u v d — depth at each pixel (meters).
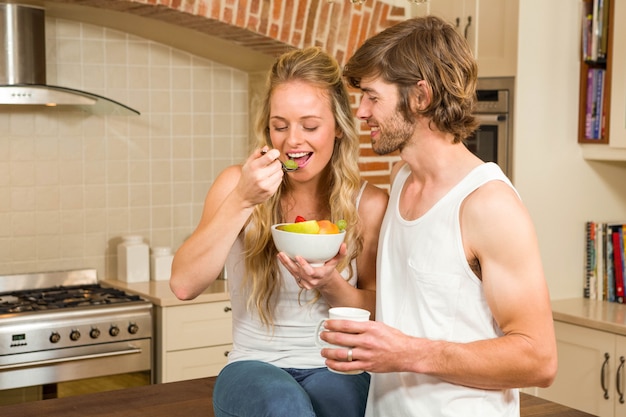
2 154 4.25
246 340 2.07
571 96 4.00
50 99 3.98
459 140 1.78
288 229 1.82
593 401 3.66
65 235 4.42
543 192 3.98
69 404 2.20
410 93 1.75
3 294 4.18
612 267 3.99
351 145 2.04
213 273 1.87
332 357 1.67
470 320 1.73
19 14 3.97
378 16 4.36
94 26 4.42
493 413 1.75
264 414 1.74
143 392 2.31
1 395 3.63
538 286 1.64
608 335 3.58
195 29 4.17
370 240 2.09
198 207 4.79
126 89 4.53
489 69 4.04
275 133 1.96
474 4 4.09
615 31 3.78
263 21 4.04
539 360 1.63
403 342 1.65
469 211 1.70
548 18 3.92
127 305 3.90
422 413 1.78
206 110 4.76
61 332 3.74
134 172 4.59
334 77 1.98
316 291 2.02
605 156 3.94
